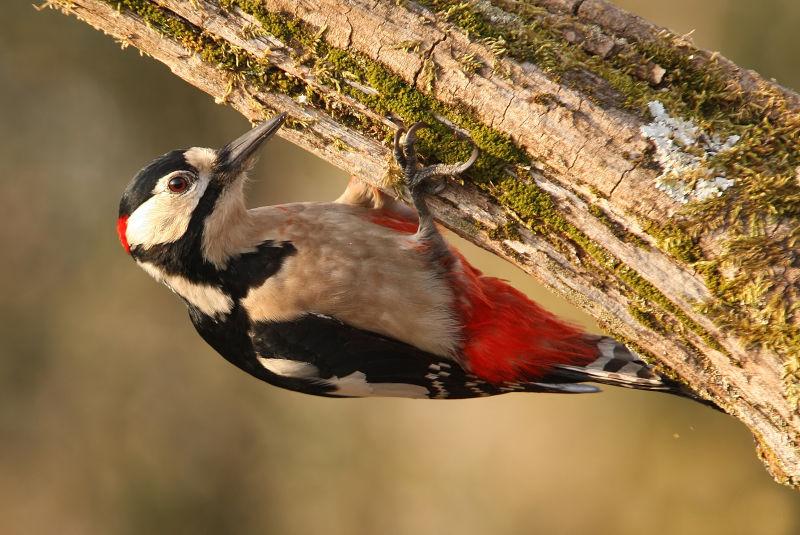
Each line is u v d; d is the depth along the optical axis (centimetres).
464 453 2088
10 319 2122
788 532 1828
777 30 1838
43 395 2125
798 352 745
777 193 740
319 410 2173
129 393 2152
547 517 1975
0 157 2119
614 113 771
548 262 844
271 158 2184
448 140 831
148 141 2145
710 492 1883
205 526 2122
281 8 834
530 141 794
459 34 797
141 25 888
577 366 1023
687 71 782
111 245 2155
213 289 1002
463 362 1036
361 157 893
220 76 893
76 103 2134
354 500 2122
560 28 796
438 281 987
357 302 975
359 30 816
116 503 2119
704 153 755
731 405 814
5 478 2098
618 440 1967
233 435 2166
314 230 980
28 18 2102
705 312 770
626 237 788
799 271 735
